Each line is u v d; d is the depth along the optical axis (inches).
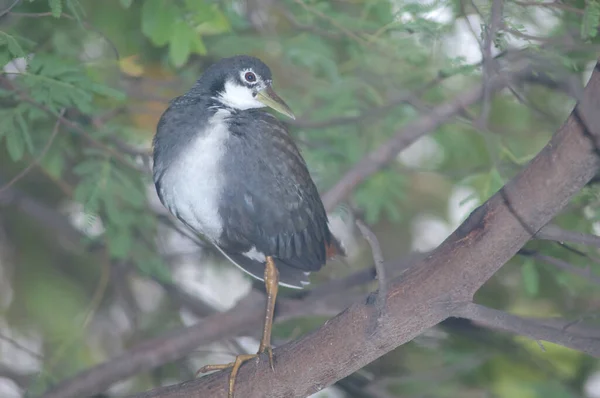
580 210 392.8
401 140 442.0
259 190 334.3
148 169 414.6
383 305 263.3
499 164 382.3
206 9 395.9
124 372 432.1
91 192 407.2
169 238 536.4
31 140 413.1
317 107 464.1
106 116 444.5
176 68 474.6
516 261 428.5
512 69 356.2
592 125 232.5
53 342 522.0
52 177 449.1
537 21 382.6
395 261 429.4
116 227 440.1
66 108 397.4
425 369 490.6
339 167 475.5
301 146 459.8
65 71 368.2
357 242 572.4
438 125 441.7
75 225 541.3
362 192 468.1
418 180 560.1
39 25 433.4
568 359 447.8
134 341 521.7
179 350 435.2
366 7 441.7
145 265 467.5
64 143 442.6
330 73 457.1
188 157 331.3
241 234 347.9
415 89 445.1
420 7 386.0
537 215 249.0
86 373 432.1
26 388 466.9
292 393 291.1
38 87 366.3
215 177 331.3
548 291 478.9
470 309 266.1
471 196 374.9
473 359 440.8
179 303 519.5
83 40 448.8
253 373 295.3
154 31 393.4
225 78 361.7
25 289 542.9
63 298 537.3
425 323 269.1
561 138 242.5
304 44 454.9
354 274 442.9
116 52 392.8
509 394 431.2
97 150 413.4
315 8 438.9
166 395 308.0
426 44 408.2
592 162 239.8
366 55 450.9
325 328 279.6
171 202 342.0
